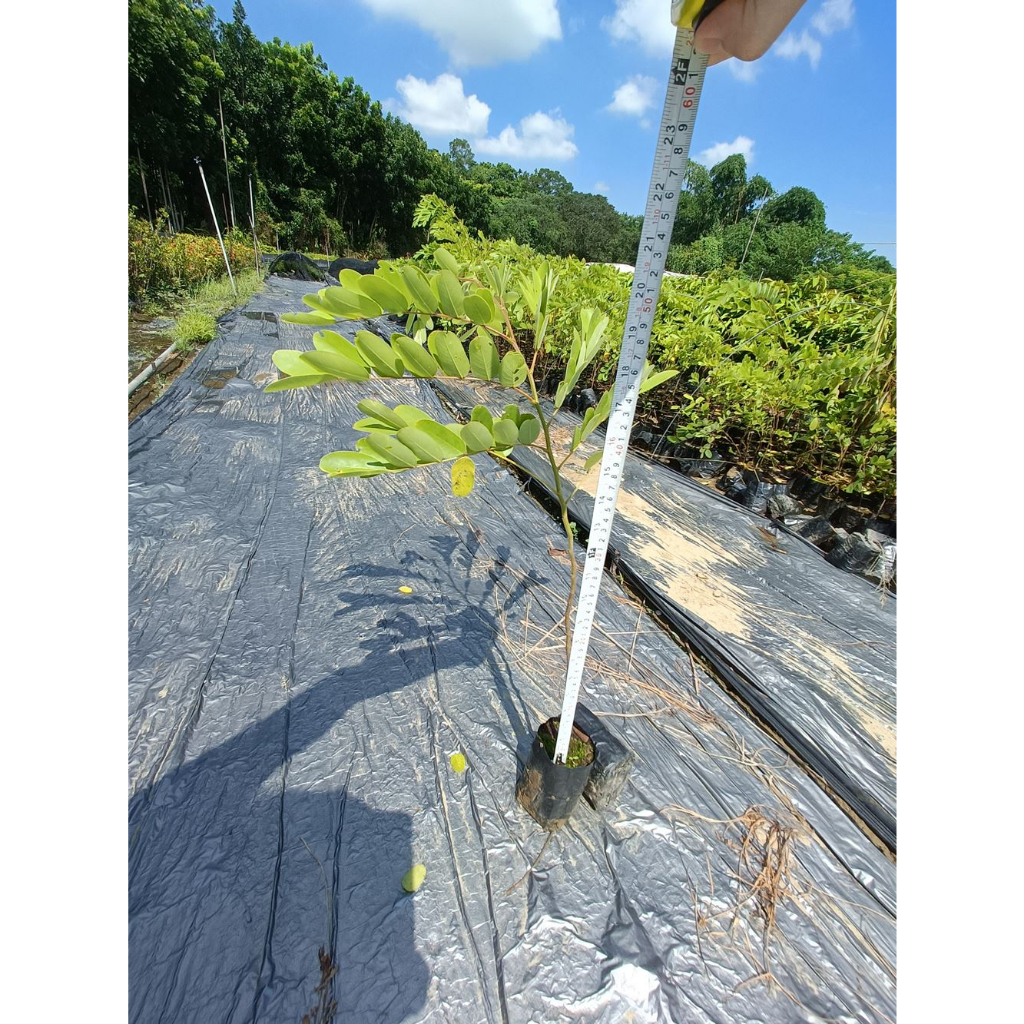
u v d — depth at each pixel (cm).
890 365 312
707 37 75
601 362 520
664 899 132
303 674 187
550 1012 110
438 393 536
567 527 123
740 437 441
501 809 148
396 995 111
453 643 209
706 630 236
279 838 136
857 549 294
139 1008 105
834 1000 117
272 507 290
